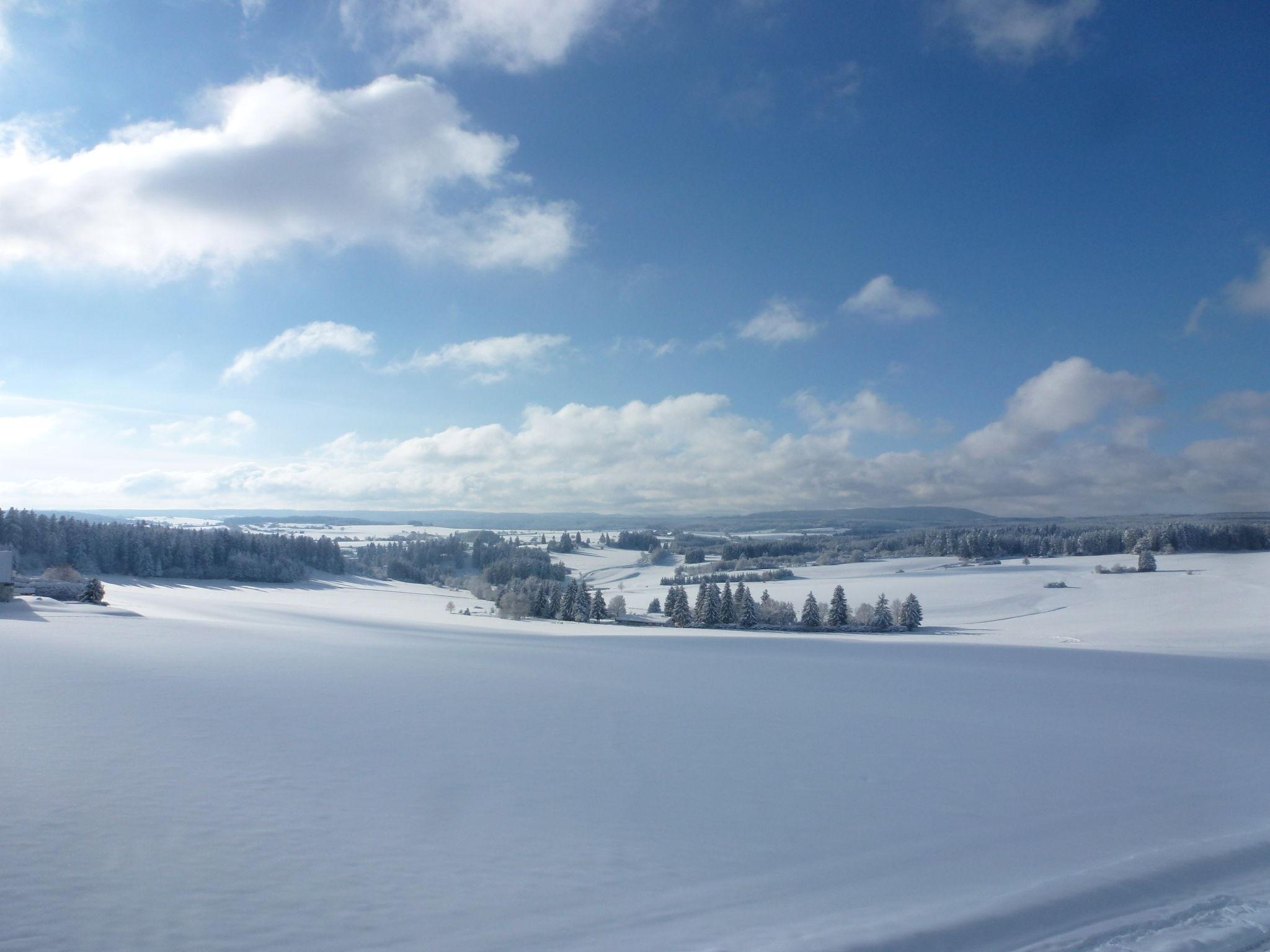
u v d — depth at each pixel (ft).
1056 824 32.63
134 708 48.98
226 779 34.47
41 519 338.75
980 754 45.85
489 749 42.75
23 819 27.96
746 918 22.79
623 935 21.50
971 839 30.60
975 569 400.47
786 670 91.56
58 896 22.03
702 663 97.91
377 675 71.82
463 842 28.55
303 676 68.54
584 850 28.27
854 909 23.54
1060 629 244.42
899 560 475.31
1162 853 28.45
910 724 55.36
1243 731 55.26
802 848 29.27
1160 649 145.59
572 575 525.34
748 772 40.19
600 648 122.42
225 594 311.68
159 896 22.48
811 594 277.03
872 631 258.57
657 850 28.58
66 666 65.98
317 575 447.83
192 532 401.08
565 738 46.78
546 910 23.04
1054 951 21.06
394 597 379.96
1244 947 21.53
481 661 91.15
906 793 36.99
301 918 21.70
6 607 137.80
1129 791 38.04
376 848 27.40
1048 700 69.31
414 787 35.09
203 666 71.26
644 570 527.81
